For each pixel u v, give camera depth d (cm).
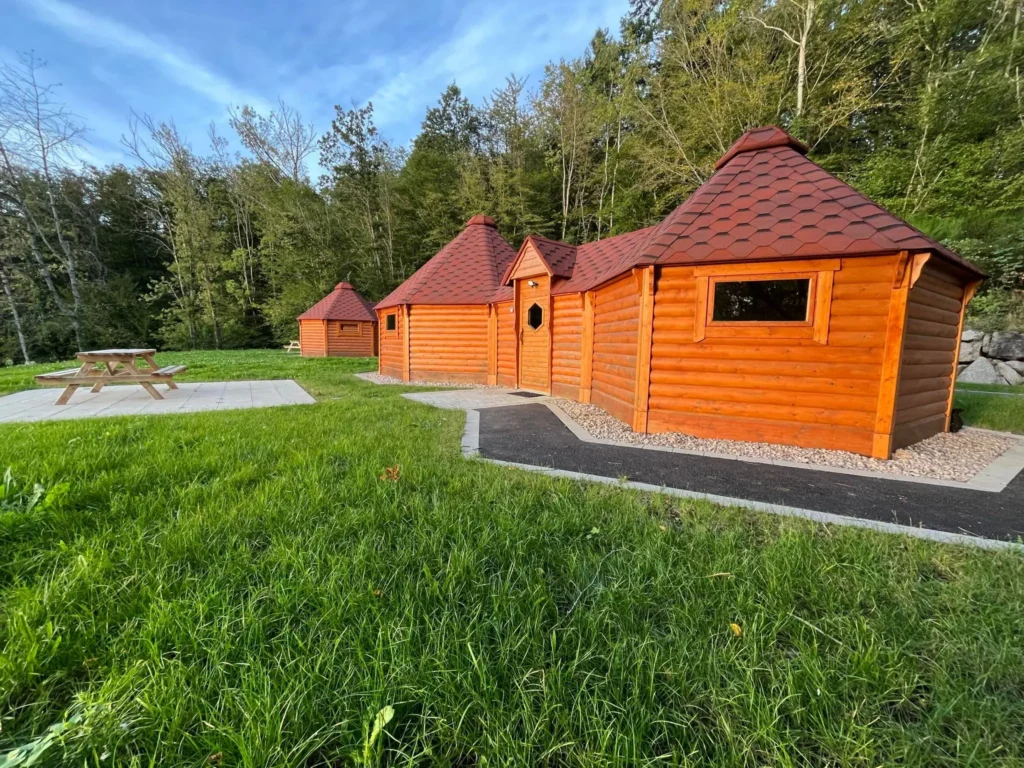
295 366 1479
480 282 1082
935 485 354
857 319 434
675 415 520
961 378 1048
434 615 163
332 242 2512
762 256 452
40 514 231
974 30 1240
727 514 281
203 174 2770
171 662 134
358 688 129
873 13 1288
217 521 234
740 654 147
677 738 119
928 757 114
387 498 275
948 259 461
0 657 133
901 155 1262
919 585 194
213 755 111
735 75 1422
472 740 117
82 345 2323
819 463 414
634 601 175
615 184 2012
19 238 2088
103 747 110
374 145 2506
